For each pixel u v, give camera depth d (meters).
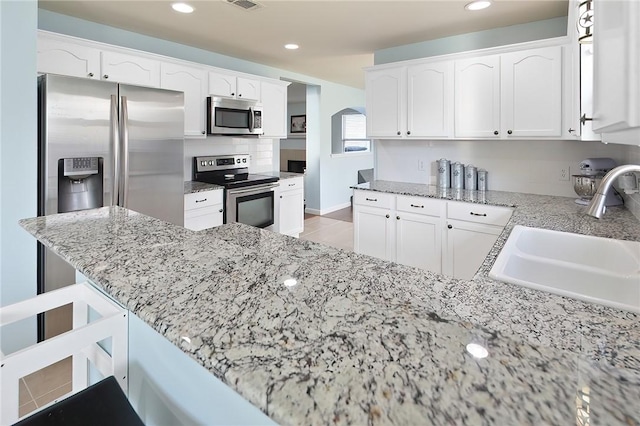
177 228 1.28
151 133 2.78
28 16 2.07
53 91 2.23
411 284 0.91
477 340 0.56
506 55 2.93
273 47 3.96
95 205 2.49
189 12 2.95
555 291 0.97
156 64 3.30
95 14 3.00
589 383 0.46
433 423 0.40
